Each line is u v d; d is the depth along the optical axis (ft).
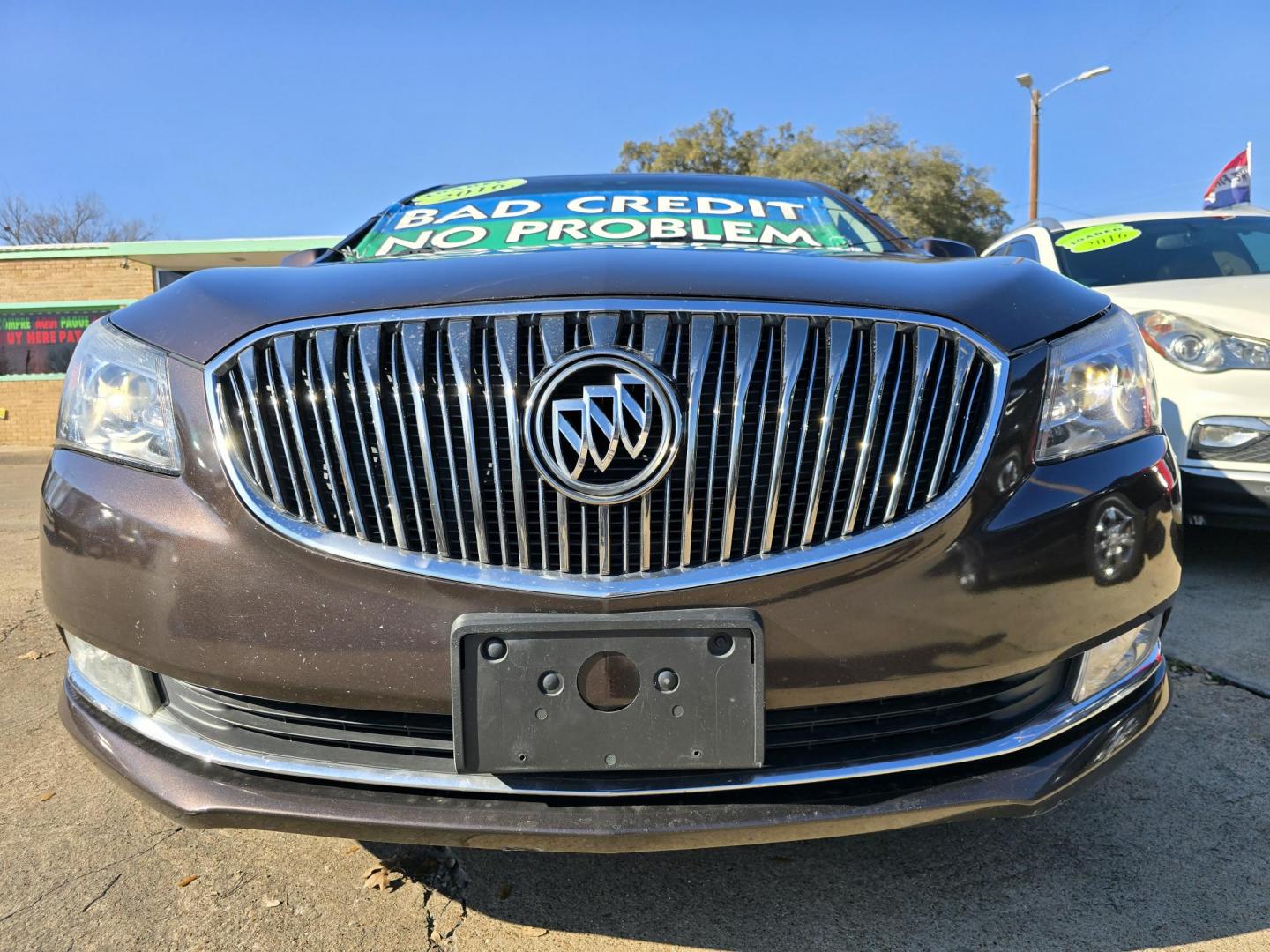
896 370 4.83
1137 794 6.98
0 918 5.66
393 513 4.64
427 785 4.65
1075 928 5.49
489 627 4.48
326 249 8.55
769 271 5.09
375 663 4.60
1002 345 5.00
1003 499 4.85
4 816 6.88
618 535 4.59
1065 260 14.83
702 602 4.55
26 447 50.65
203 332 5.07
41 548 5.46
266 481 4.78
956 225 101.35
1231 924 5.49
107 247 49.37
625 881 6.07
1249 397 10.62
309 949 5.39
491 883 6.07
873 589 4.65
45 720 8.67
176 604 4.79
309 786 4.73
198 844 6.52
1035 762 5.00
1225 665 9.34
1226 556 13.48
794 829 4.58
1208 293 11.55
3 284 50.88
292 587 4.66
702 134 112.98
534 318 4.70
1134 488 5.21
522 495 4.57
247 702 4.91
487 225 8.51
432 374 4.69
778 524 4.68
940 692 4.91
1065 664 5.22
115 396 5.23
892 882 6.00
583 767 4.54
